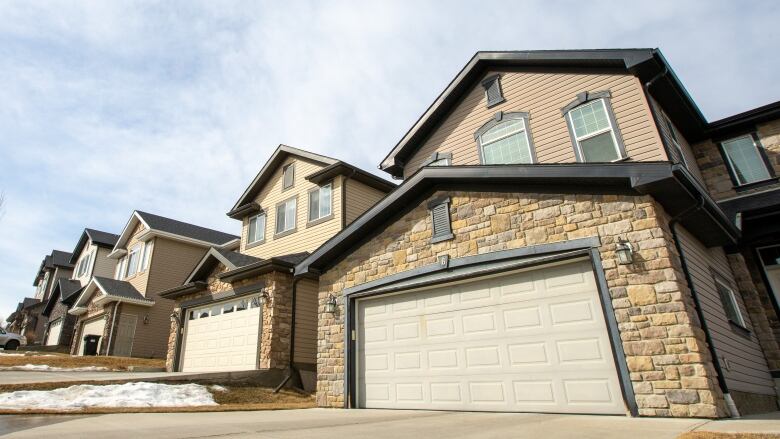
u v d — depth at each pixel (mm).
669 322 5414
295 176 17094
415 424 5125
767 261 9000
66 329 25844
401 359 8227
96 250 27375
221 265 14719
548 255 6711
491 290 7391
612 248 6117
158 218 23953
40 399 7312
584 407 5906
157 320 20906
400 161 13805
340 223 14414
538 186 7172
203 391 9336
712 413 4852
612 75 9977
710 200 6492
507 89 11828
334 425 5066
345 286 9508
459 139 12484
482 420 5418
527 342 6727
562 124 10422
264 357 11594
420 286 8258
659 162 5812
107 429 4461
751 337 8203
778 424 4238
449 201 8281
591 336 6125
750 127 10648
